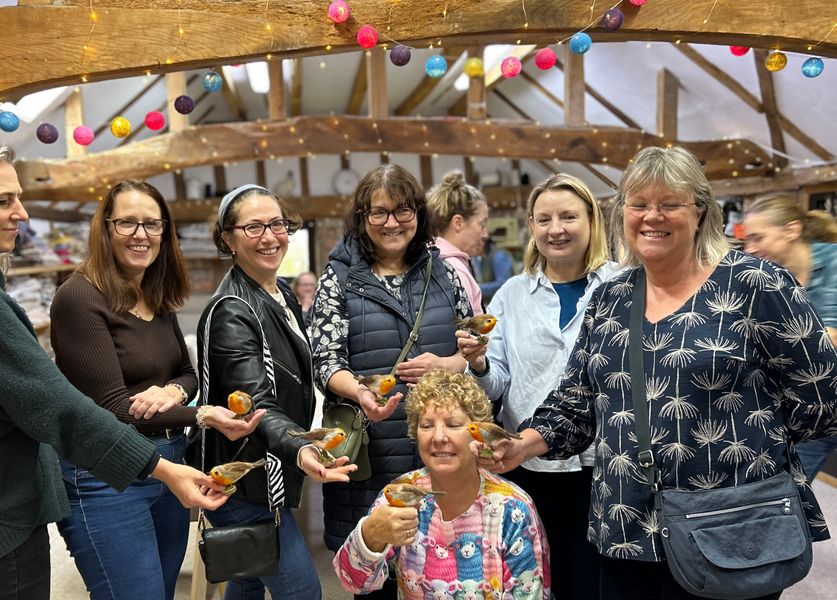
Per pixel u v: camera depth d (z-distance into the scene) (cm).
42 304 520
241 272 179
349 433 175
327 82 816
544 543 154
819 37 231
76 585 280
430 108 1018
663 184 129
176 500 186
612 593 140
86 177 617
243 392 156
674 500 126
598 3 223
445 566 150
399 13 223
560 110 799
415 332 187
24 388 119
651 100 646
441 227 276
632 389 134
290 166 990
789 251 270
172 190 969
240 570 157
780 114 513
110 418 125
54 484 135
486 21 223
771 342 127
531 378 198
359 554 140
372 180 189
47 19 218
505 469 146
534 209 199
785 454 133
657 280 138
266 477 163
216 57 222
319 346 188
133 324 173
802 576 124
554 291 200
